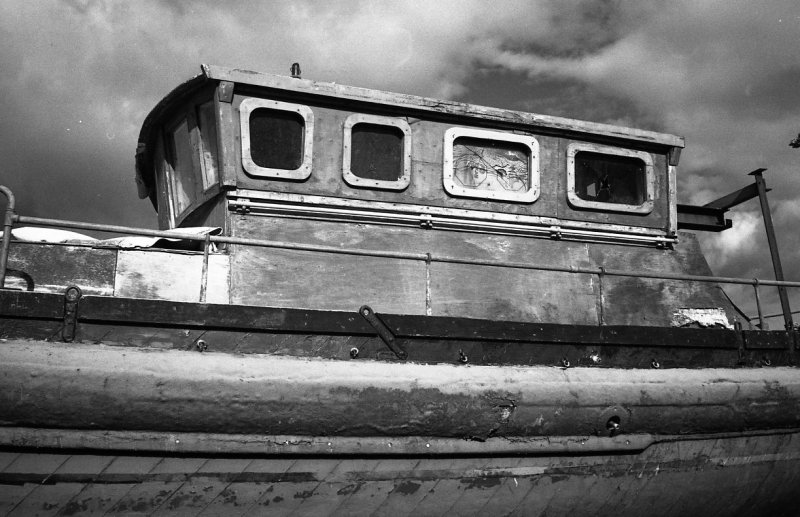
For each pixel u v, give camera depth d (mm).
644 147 7980
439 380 5617
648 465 6406
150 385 4902
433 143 7180
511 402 5785
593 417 6070
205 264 5539
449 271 6941
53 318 4902
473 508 5805
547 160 7543
